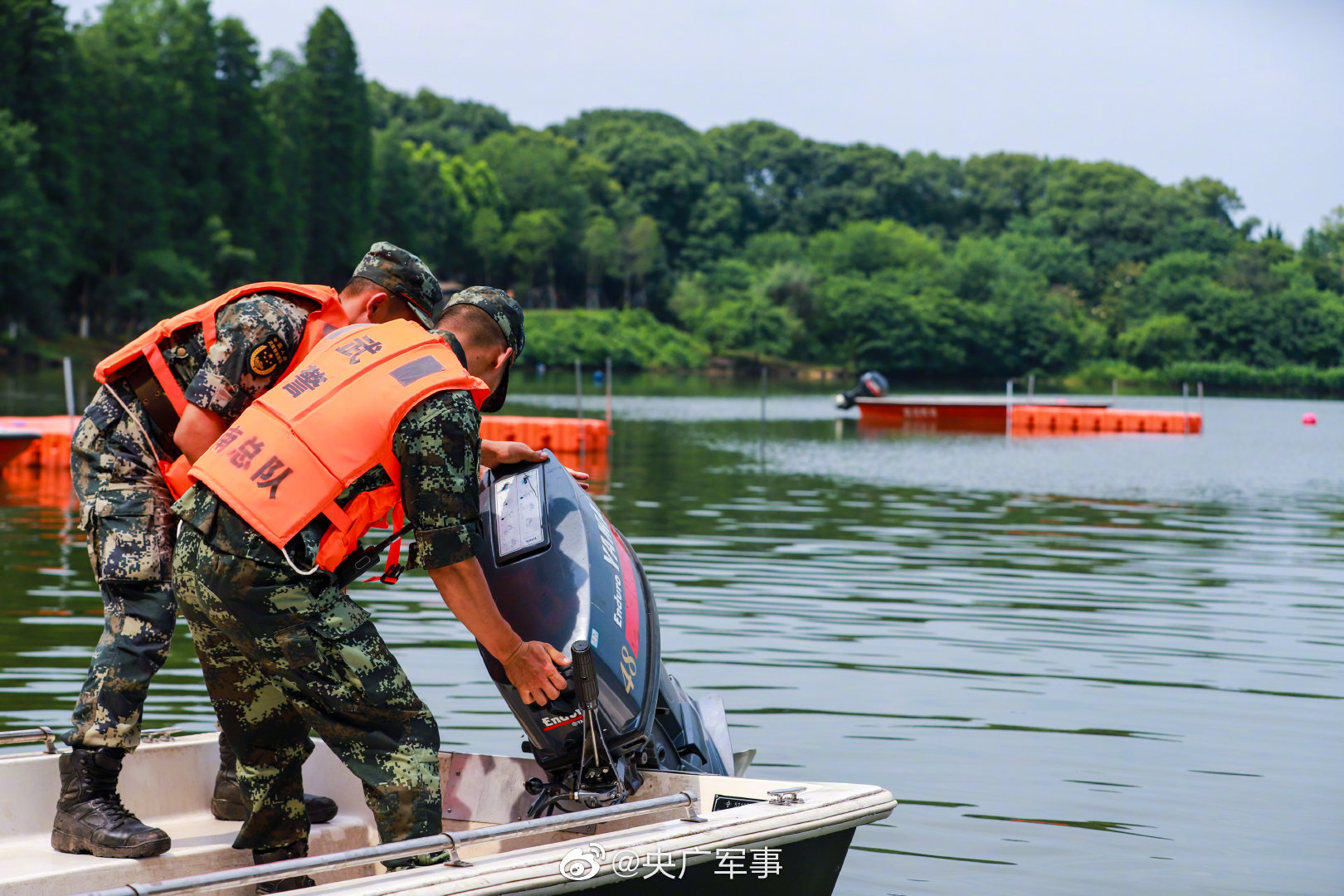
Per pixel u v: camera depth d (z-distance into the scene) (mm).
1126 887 3729
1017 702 5875
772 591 8742
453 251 132625
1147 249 153125
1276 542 12008
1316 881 3799
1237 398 74750
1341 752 5137
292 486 2727
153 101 78438
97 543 3281
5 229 61688
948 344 126438
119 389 3311
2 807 3350
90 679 3229
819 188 170125
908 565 10062
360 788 3680
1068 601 8562
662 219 155875
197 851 3232
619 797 3328
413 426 2773
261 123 87438
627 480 17281
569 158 159875
